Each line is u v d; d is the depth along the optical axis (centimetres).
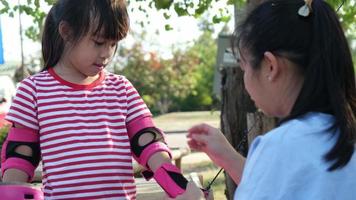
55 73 236
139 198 360
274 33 173
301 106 170
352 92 175
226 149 232
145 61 3400
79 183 223
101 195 224
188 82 3581
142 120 242
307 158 160
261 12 178
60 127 227
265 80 176
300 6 176
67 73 235
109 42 232
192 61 3616
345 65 173
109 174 227
